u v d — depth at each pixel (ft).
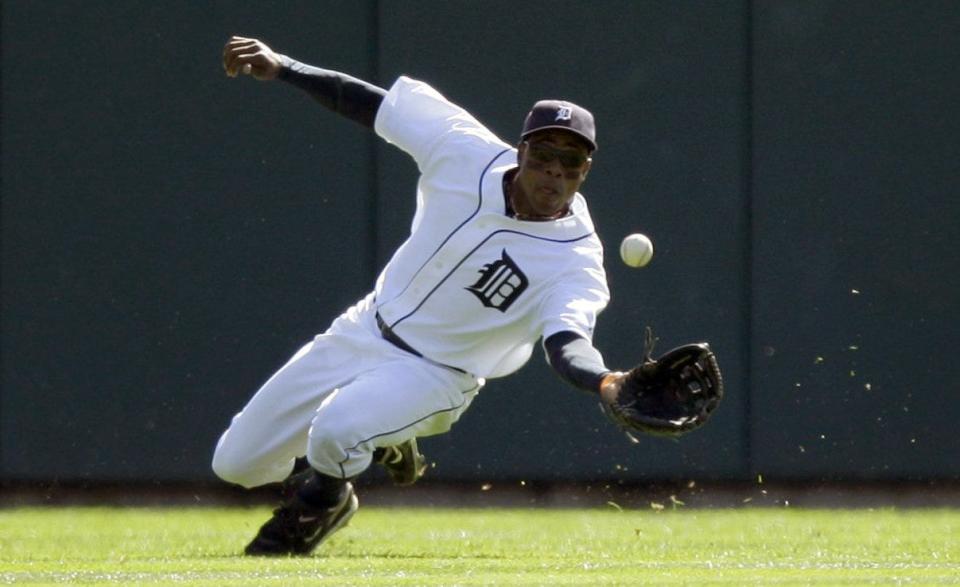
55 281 111.34
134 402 111.55
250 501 112.16
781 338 111.14
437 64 111.14
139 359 111.45
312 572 56.39
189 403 111.45
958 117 111.75
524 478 110.83
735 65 111.24
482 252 61.26
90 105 111.34
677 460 111.04
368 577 53.93
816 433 111.24
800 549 74.69
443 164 62.90
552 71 111.34
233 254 111.24
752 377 111.04
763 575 56.34
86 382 111.55
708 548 75.51
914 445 111.65
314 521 65.31
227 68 67.26
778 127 111.14
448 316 62.80
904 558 66.59
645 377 46.34
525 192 60.03
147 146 111.24
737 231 111.14
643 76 111.14
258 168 111.04
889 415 111.65
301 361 67.72
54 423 111.55
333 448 62.64
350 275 111.14
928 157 111.75
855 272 111.34
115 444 111.65
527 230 60.70
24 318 111.55
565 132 58.18
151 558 64.90
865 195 111.45
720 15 111.24
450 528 91.76
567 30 111.34
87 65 111.45
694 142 111.04
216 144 111.04
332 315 111.04
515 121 111.34
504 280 60.95
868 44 111.55
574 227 60.95
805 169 111.24
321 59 111.34
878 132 111.55
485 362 63.77
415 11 111.04
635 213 110.93
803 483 111.75
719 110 111.14
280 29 111.24
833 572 58.13
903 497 111.75
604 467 111.04
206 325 111.24
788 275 111.14
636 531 81.82
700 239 111.04
